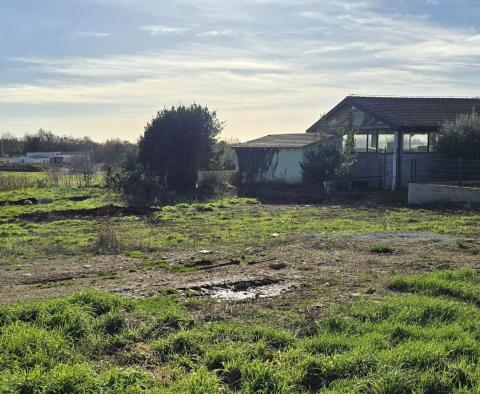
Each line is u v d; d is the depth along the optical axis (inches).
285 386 183.9
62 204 895.1
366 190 1062.4
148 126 1152.8
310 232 584.4
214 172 1218.6
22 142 2871.6
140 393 177.8
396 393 180.2
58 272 393.1
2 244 528.1
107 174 1093.8
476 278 330.3
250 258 430.3
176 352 216.1
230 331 233.0
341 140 1158.3
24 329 223.1
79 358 208.1
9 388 176.6
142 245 510.3
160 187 999.6
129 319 246.4
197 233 597.9
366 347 212.2
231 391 185.2
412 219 675.4
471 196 796.0
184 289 323.6
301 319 253.6
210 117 1184.8
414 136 1083.9
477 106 1230.3
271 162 1178.6
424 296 287.9
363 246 470.9
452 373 190.7
